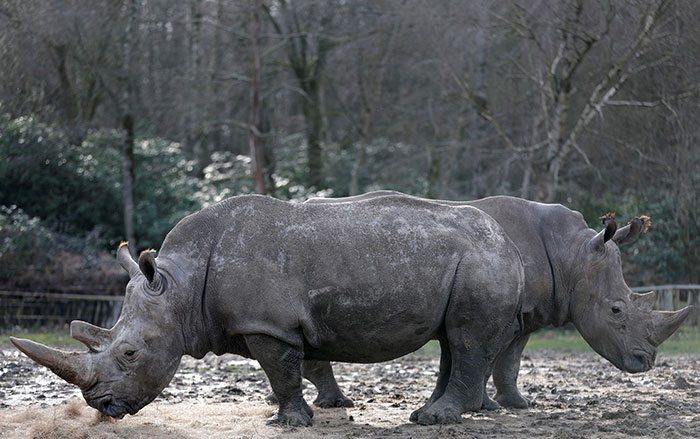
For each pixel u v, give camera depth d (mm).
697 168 47812
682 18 42344
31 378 23219
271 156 68375
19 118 49844
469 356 16516
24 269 45125
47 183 52438
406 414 17859
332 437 14984
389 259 16078
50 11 47719
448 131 66500
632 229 19234
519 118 58094
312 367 19109
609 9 42406
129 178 53625
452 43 55750
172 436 15102
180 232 16203
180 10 63812
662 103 44531
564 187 52938
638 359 18484
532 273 18969
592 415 17844
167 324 15469
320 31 67625
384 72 67250
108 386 15000
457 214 16906
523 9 44500
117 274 47750
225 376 25297
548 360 32000
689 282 48281
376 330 16188
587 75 50250
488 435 15281
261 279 15688
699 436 15086
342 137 78500
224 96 66188
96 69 53125
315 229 16062
